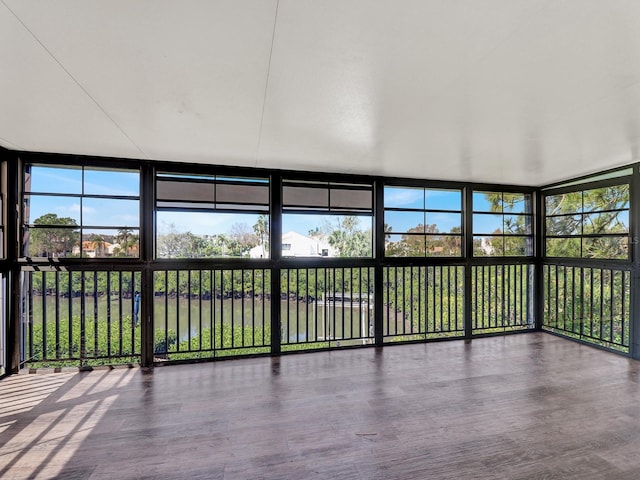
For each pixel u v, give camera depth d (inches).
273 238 142.1
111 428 84.7
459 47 54.3
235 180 140.1
